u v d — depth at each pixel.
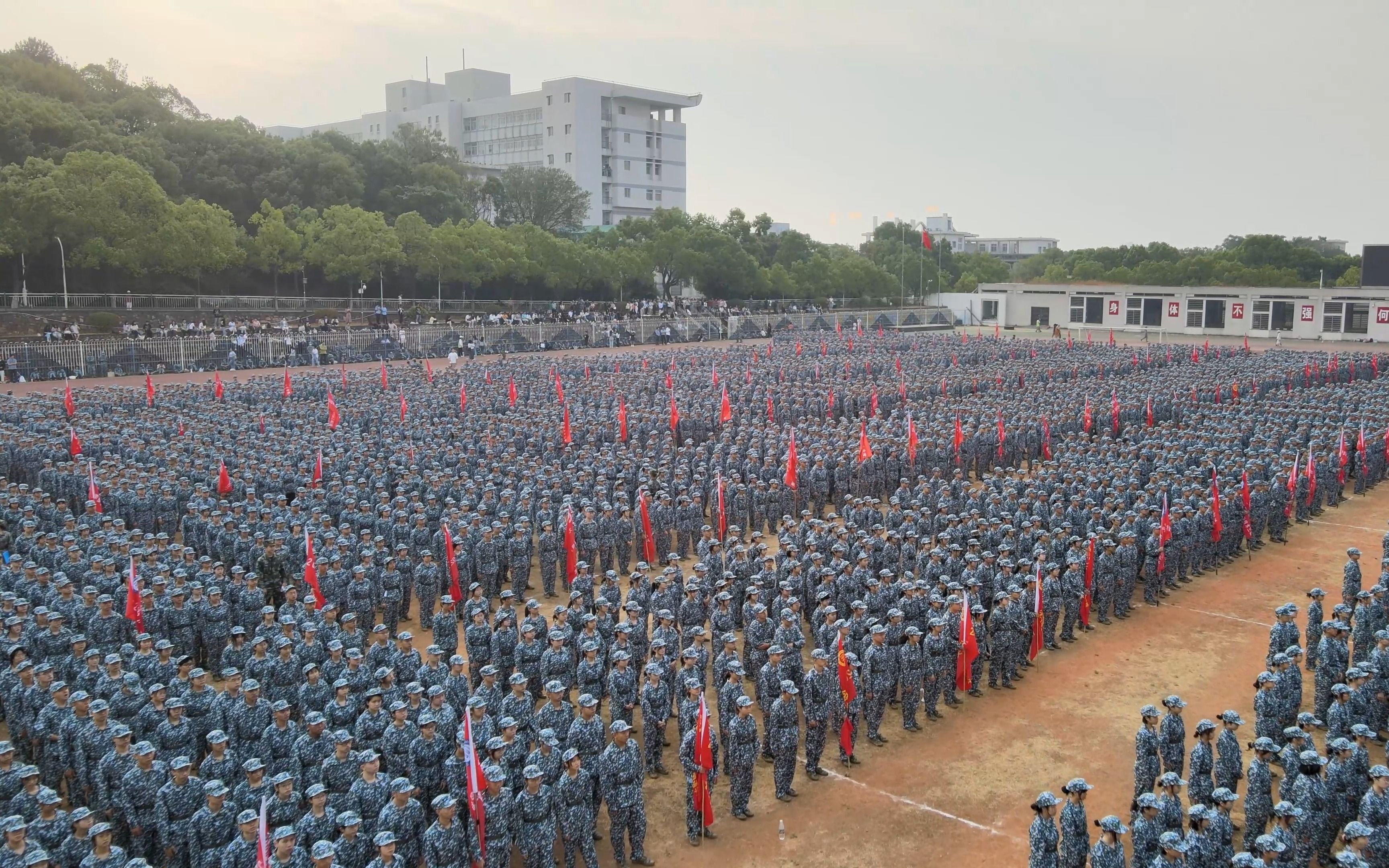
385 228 82.81
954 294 118.50
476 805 13.95
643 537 28.70
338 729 16.30
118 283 77.25
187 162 84.00
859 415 46.59
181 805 14.02
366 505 28.30
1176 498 28.97
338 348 70.25
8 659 18.28
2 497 29.23
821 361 61.25
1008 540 24.98
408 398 46.16
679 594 21.41
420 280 92.88
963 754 18.62
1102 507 28.17
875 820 16.50
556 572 28.23
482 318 82.19
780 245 122.38
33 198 62.91
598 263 96.38
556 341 81.50
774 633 19.75
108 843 12.55
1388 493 37.47
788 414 44.44
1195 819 13.12
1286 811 13.05
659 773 18.14
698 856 15.59
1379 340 87.81
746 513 30.62
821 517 33.12
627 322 87.25
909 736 19.41
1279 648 20.00
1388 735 18.58
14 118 70.19
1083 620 24.42
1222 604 26.08
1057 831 13.89
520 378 53.84
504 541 26.20
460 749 16.05
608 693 18.39
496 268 88.75
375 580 23.75
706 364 60.88
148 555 23.11
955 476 31.19
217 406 44.22
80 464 32.69
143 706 16.58
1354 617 20.80
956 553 23.92
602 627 20.62
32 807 13.94
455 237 85.56
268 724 16.14
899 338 79.44
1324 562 29.28
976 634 21.25
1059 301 110.25
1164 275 121.56
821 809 16.88
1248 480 30.23
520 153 156.12
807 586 22.94
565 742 15.65
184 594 20.81
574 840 14.64
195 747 16.16
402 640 18.42
